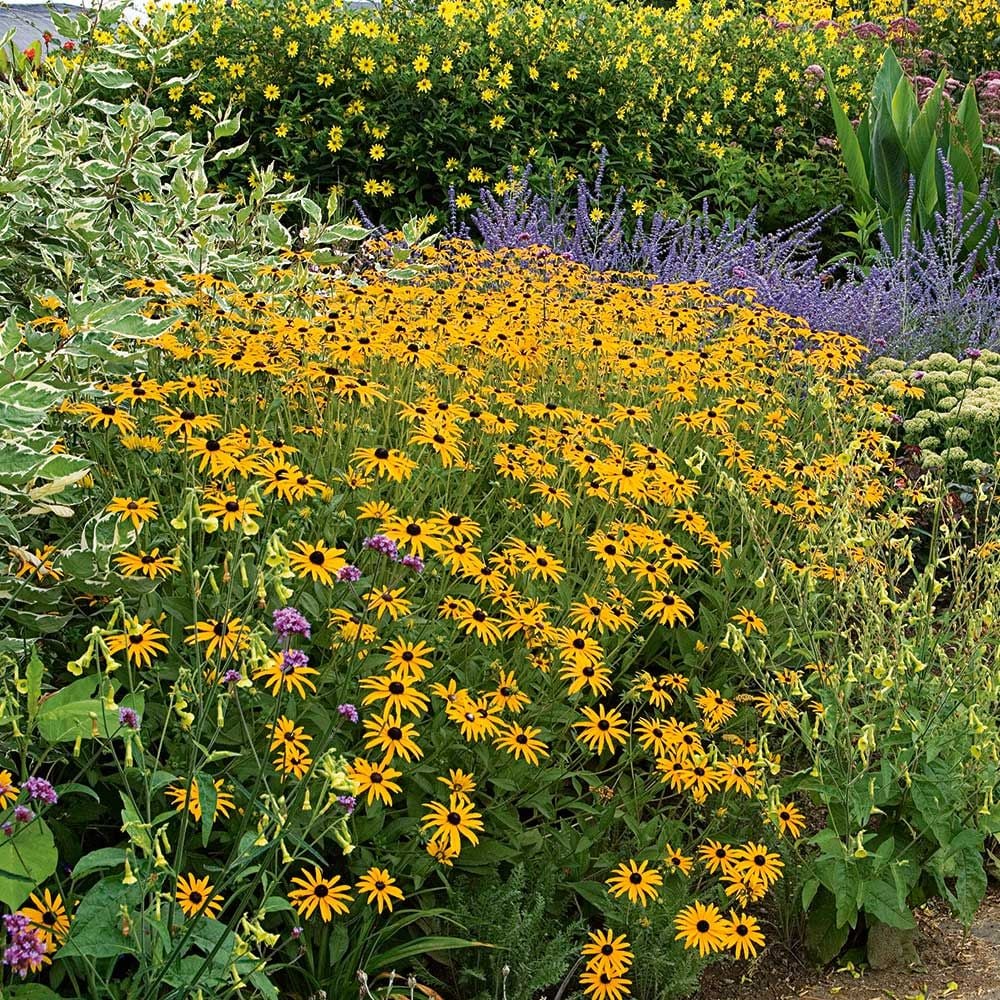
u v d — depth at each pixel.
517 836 2.43
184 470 2.78
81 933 1.78
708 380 3.88
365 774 2.16
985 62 11.37
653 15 9.85
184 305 3.72
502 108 7.46
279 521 2.88
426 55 7.54
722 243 6.88
